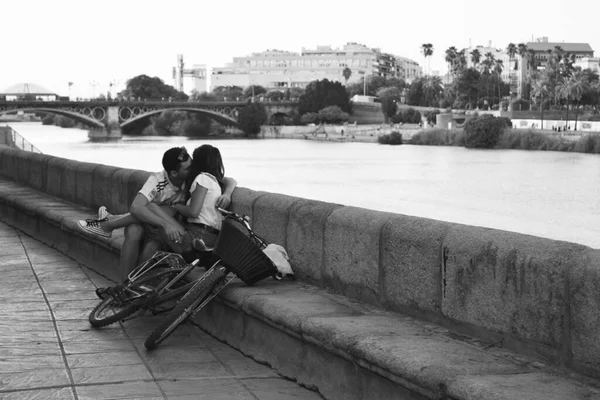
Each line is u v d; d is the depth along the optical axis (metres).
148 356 6.10
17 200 13.16
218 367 5.84
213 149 7.32
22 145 29.50
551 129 160.00
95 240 9.34
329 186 87.81
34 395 5.18
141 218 7.09
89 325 6.99
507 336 4.54
